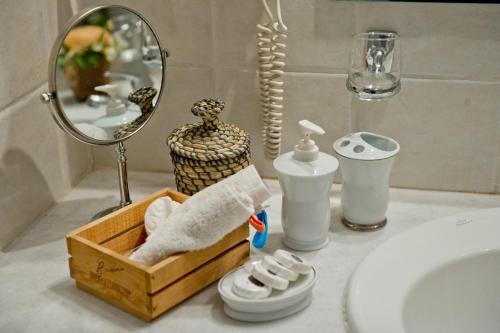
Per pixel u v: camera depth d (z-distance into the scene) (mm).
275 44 1136
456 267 979
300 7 1129
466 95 1137
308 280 883
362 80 1080
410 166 1205
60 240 1064
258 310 848
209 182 1049
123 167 1084
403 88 1151
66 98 953
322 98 1186
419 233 1015
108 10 976
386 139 1054
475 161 1181
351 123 1193
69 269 972
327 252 1018
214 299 907
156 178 1283
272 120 1166
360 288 890
